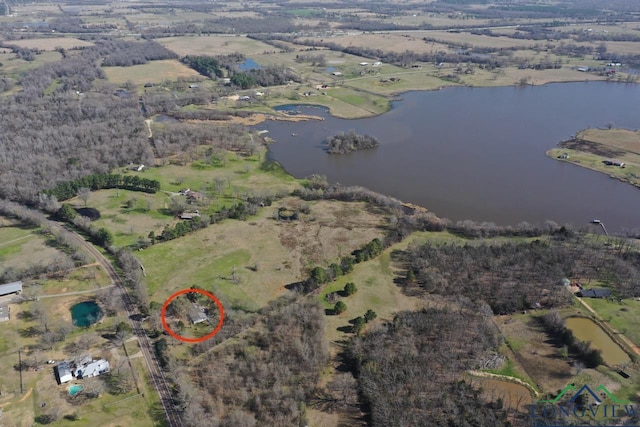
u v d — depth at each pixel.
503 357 97.94
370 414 85.88
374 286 121.25
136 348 100.62
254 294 118.25
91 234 142.88
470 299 115.25
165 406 87.50
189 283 121.69
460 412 85.00
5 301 113.81
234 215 154.25
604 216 164.00
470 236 145.25
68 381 92.12
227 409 86.75
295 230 148.00
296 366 95.44
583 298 114.94
